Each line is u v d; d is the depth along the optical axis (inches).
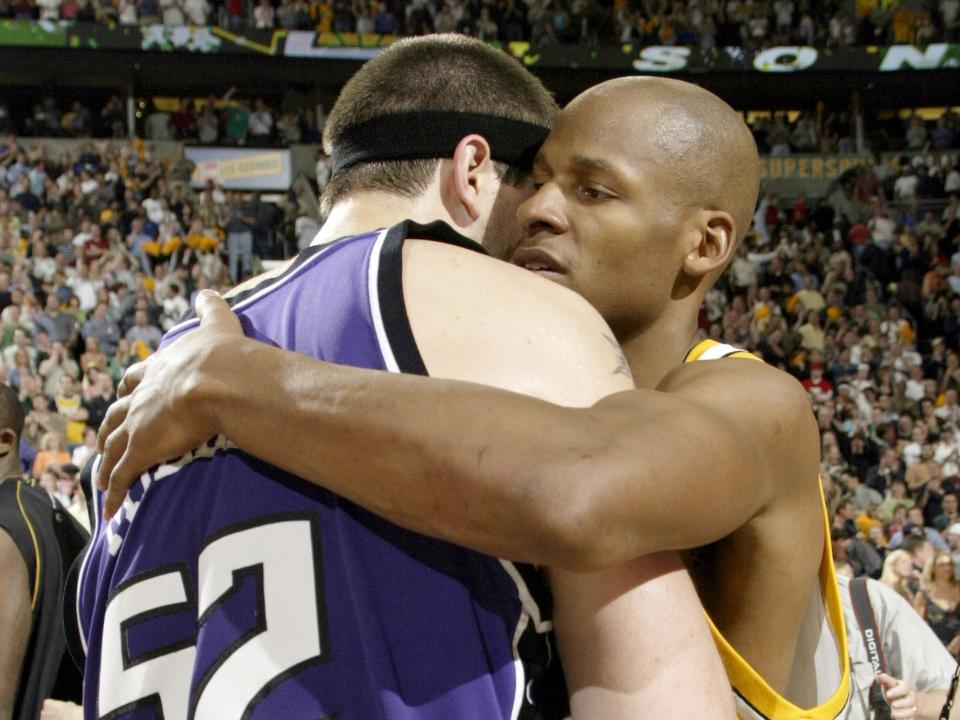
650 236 44.5
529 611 33.1
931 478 390.0
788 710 39.0
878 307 559.2
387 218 41.7
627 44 724.7
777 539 37.6
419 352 33.9
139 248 536.4
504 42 714.8
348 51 712.4
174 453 36.0
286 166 676.1
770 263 585.6
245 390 33.6
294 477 34.2
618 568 32.6
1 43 666.2
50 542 92.3
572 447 29.6
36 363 433.4
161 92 751.7
